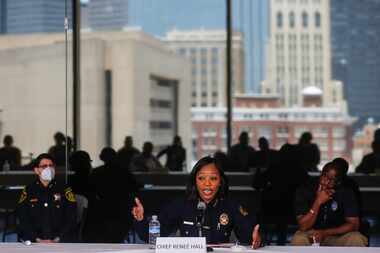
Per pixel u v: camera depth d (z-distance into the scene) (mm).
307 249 8461
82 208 11922
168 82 26016
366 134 25859
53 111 25812
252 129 25859
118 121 25938
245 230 8656
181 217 8688
